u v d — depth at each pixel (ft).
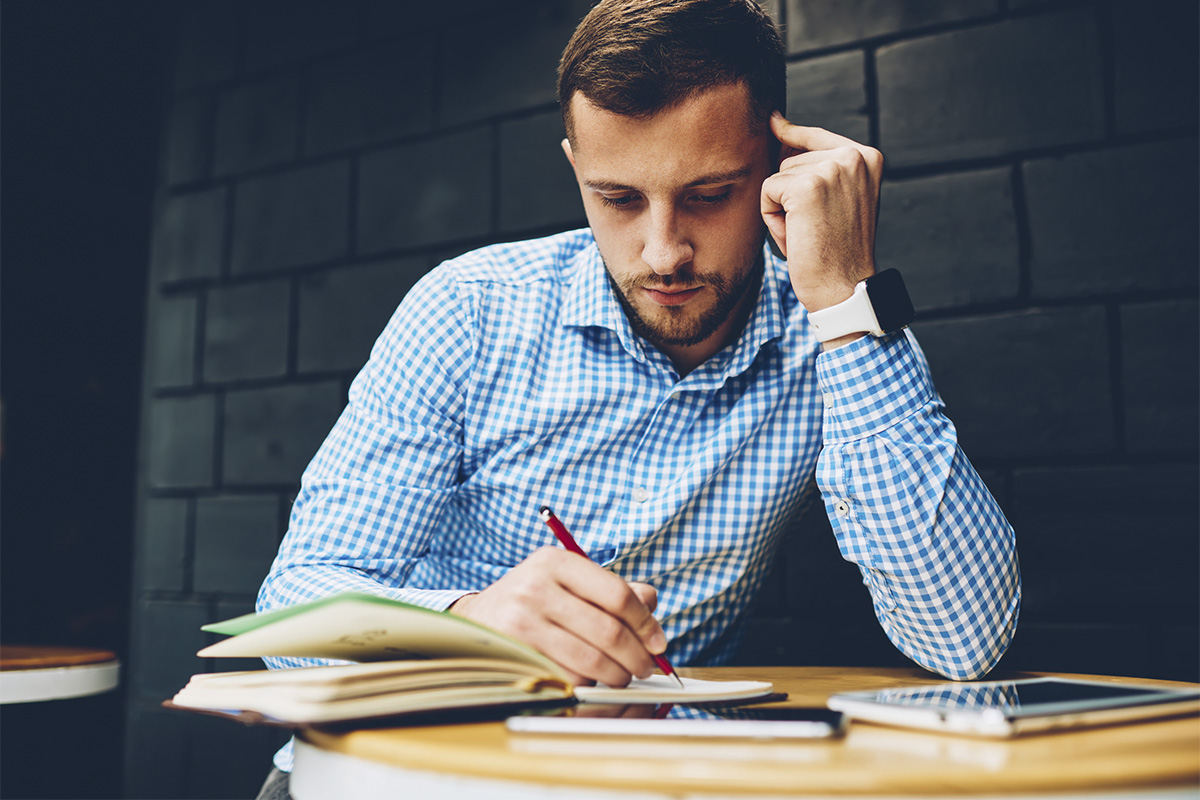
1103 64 4.50
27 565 7.32
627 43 2.68
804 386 3.46
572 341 3.48
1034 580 4.45
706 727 1.53
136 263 7.47
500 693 1.83
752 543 3.40
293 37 6.91
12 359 7.51
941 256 4.75
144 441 7.25
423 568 3.62
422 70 6.33
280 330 6.69
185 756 6.47
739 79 2.78
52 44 7.72
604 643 2.06
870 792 1.21
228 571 6.57
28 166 7.63
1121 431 4.34
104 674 4.71
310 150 6.75
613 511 3.37
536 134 5.87
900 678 2.82
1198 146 4.29
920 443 2.77
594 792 1.26
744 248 3.00
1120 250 4.40
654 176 2.76
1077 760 1.32
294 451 6.48
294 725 1.66
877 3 4.99
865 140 4.97
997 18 4.72
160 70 7.57
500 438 3.41
